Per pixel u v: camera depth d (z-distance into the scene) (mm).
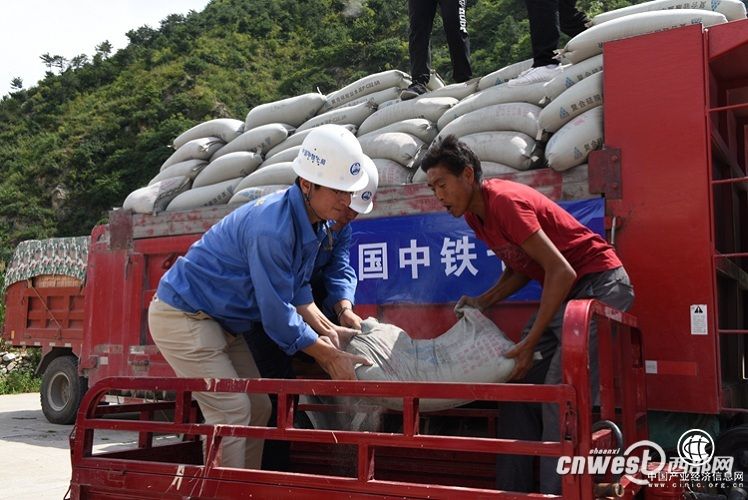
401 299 3930
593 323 2811
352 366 2865
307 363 3904
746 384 4000
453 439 2234
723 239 3887
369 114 5109
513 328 3629
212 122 5781
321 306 3768
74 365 8141
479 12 41500
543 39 4488
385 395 2371
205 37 61156
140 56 60500
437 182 2895
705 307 3172
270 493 2523
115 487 2887
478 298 3318
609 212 3414
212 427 2697
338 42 57719
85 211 41750
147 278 5320
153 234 5254
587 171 3506
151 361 5250
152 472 2807
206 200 5156
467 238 3775
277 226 2857
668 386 3215
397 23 51688
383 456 3586
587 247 2883
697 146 3262
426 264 3879
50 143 47281
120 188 41344
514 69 4672
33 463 5875
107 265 5594
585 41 3914
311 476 2459
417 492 2266
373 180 3443
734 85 3869
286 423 2564
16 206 41719
